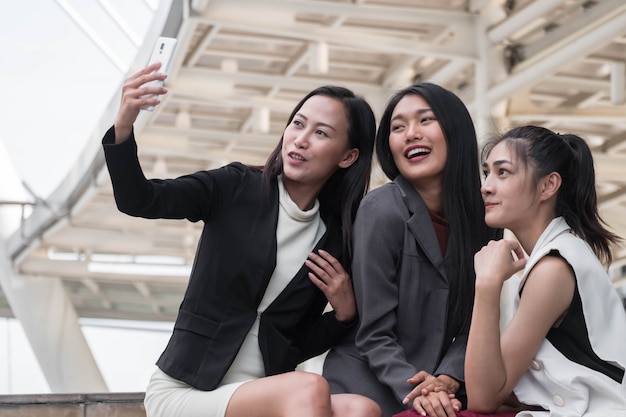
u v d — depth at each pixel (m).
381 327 3.35
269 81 13.39
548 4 9.90
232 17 10.44
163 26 11.48
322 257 3.45
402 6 10.93
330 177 3.58
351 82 13.54
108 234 22.33
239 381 3.32
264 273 3.34
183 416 3.21
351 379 3.41
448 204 3.48
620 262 18.70
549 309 3.02
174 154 16.28
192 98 13.55
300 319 3.44
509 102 11.61
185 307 3.36
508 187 3.18
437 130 3.47
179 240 22.72
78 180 17.59
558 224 3.17
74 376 21.45
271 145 16.36
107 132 3.12
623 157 15.37
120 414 4.36
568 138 3.26
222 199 3.39
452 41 11.09
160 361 3.34
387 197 3.50
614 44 11.73
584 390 2.95
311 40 11.52
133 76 3.14
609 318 3.03
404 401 3.15
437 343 3.40
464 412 3.07
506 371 3.02
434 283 3.44
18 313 21.58
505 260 3.09
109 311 29.30
